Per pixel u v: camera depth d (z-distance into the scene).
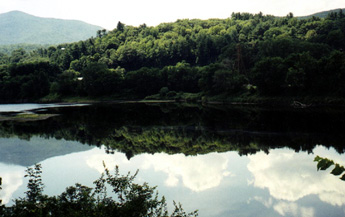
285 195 22.97
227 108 88.88
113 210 11.16
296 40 146.25
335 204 21.08
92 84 149.38
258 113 72.00
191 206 21.34
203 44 199.38
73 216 10.87
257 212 20.17
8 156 38.69
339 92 81.06
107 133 53.97
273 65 93.88
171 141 45.38
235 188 24.72
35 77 157.25
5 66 189.88
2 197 24.12
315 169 28.75
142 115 79.69
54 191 25.14
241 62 134.88
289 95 92.12
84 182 27.30
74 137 50.97
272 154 34.66
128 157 36.72
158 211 12.71
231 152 36.59
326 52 129.00
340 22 194.00
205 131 51.72
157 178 28.00
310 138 41.59
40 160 36.22
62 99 150.75
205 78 121.50
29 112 93.19
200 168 30.84
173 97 134.38
